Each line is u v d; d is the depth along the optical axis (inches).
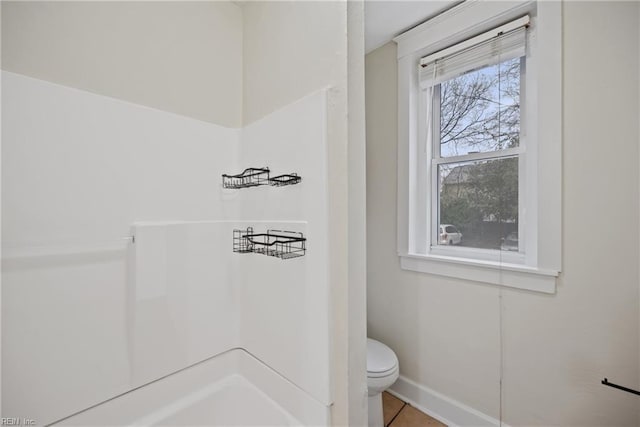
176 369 40.9
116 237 35.6
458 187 53.4
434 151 57.1
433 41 54.7
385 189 64.2
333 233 32.8
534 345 43.9
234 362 48.2
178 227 41.2
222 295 46.8
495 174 48.1
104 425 34.2
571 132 40.3
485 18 47.7
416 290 59.0
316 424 33.8
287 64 40.4
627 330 36.7
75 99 32.5
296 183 37.5
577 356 40.3
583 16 39.1
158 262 38.9
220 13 48.0
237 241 49.0
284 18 41.1
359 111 33.2
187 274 42.3
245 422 44.2
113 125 35.6
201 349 43.9
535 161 43.5
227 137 48.6
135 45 37.8
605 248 38.0
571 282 40.6
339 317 32.0
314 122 34.7
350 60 32.1
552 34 41.2
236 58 50.3
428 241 58.1
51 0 30.9
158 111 40.0
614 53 37.1
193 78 44.1
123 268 36.1
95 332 33.6
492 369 48.2
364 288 33.3
